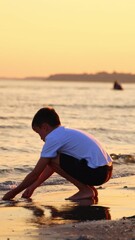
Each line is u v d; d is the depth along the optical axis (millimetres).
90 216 8578
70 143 9969
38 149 20266
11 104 62188
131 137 26094
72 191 11117
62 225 7750
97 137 25891
